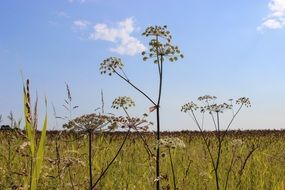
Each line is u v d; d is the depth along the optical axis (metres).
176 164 8.73
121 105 4.62
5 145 6.10
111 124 3.90
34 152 3.86
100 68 4.66
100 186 6.09
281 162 10.53
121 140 11.12
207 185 7.41
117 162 8.34
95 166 6.16
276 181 8.09
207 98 6.83
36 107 3.74
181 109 6.92
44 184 4.90
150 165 4.59
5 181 5.14
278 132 25.53
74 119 3.91
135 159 9.43
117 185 6.93
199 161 9.22
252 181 8.12
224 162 9.28
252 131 26.50
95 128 3.91
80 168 5.86
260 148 13.20
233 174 8.25
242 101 6.73
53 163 4.25
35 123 3.76
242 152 10.23
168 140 4.18
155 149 4.23
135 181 7.44
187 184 7.00
